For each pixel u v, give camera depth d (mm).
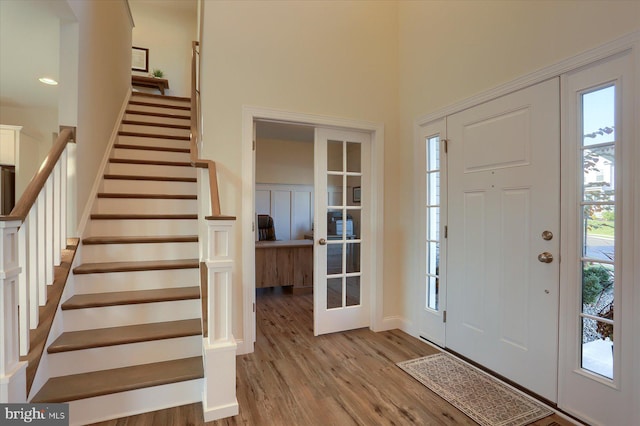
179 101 5047
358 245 3211
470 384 2168
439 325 2781
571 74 1825
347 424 1782
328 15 3006
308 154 6773
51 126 4434
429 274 2936
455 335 2623
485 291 2355
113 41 3609
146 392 1869
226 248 1854
